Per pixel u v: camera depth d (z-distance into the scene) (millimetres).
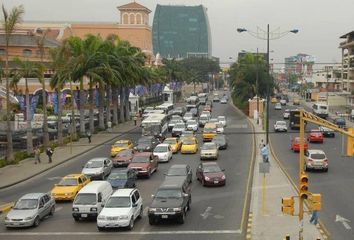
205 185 47531
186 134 79812
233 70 191375
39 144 78188
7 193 47500
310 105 180750
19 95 99062
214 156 63406
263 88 144750
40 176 56094
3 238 32031
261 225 32812
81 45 87938
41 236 32281
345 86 194625
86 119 112125
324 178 51094
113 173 46188
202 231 32281
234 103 171875
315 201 25453
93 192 36531
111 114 119750
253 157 65750
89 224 35344
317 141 81375
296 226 32344
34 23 167875
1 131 86625
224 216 36156
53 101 86438
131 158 58500
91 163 52188
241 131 96375
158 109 112500
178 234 31750
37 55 123312
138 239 30922
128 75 104875
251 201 40562
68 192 43094
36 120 100188
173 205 34281
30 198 36156
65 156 68188
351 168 57594
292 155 67562
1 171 58406
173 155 69250
